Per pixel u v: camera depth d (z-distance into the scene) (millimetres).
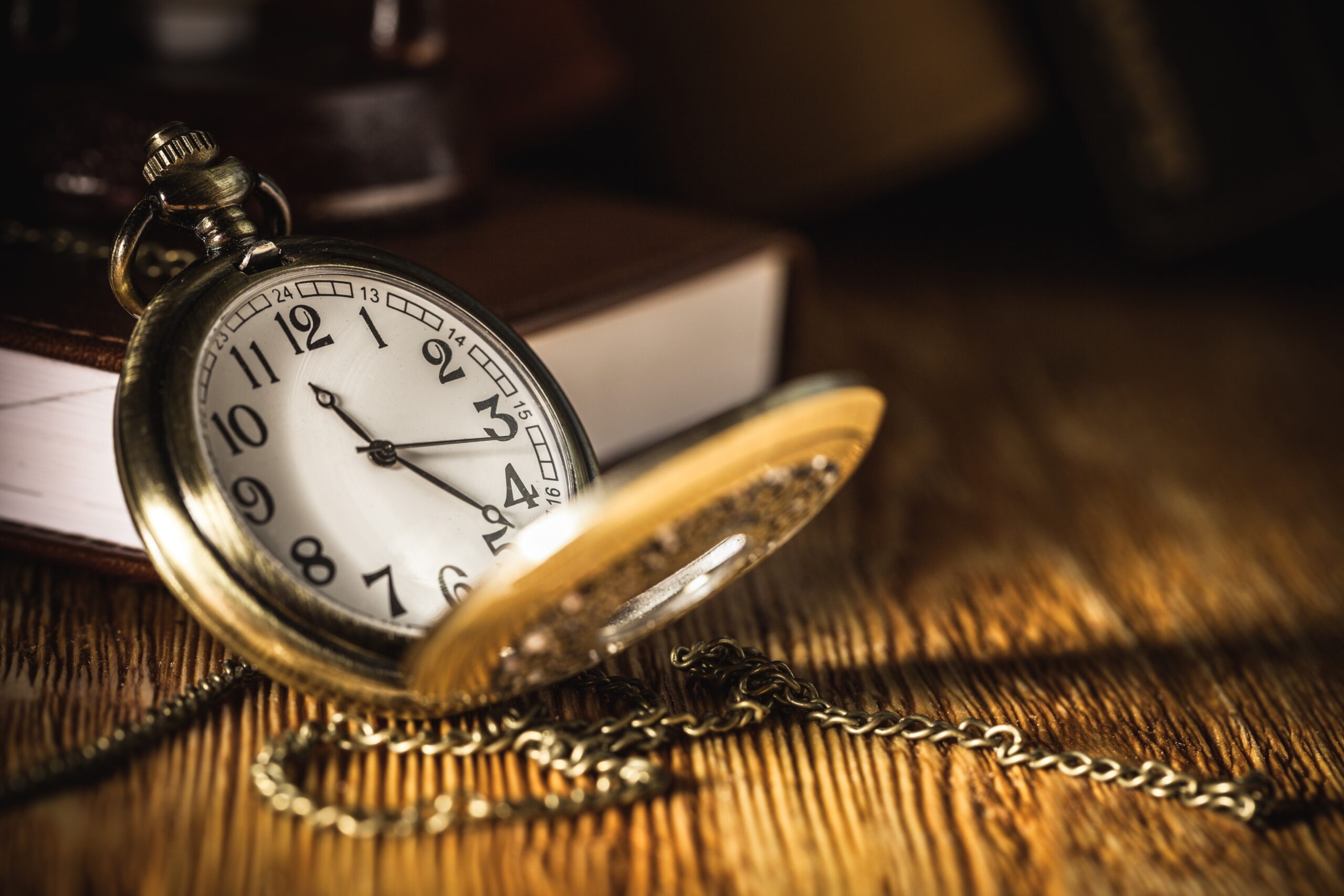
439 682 193
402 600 201
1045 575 265
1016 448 320
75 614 227
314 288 211
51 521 230
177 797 196
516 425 217
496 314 223
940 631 243
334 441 205
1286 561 278
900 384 354
